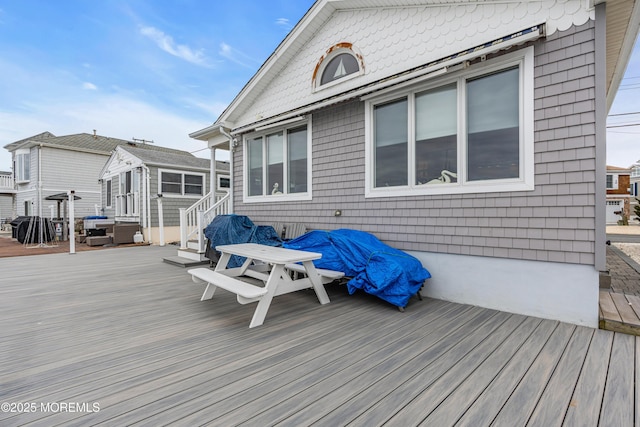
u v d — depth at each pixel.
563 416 1.53
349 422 1.48
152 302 3.54
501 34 3.25
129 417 1.51
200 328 2.72
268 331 2.65
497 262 3.23
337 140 4.73
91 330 2.68
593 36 2.72
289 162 5.59
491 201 3.27
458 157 3.49
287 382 1.83
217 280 3.06
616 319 2.61
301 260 3.06
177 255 7.18
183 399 1.66
